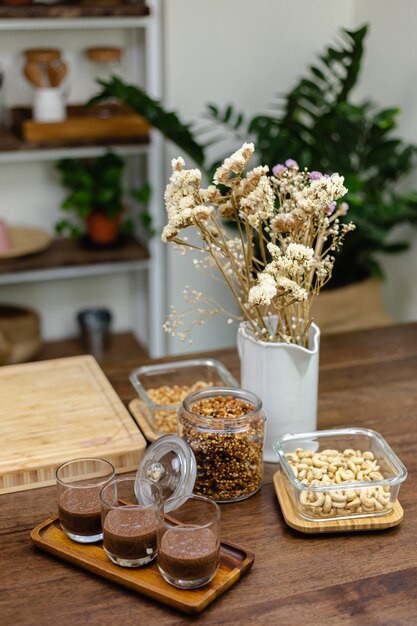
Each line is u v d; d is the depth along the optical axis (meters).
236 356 1.89
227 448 1.43
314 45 2.86
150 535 1.32
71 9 2.49
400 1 2.57
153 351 3.01
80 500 1.36
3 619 1.26
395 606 1.28
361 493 1.40
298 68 2.87
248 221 1.42
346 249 2.57
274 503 1.47
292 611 1.27
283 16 2.79
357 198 2.23
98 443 1.54
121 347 3.10
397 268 2.75
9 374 1.76
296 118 2.59
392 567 1.34
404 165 2.48
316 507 1.39
